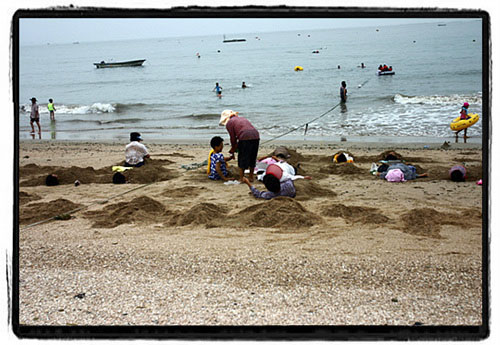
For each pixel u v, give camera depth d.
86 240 5.26
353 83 27.28
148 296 3.83
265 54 53.47
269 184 6.79
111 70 46.19
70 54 83.69
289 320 3.41
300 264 4.37
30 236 5.46
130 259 4.61
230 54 56.81
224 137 15.94
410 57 35.56
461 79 24.84
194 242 5.08
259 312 3.52
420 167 8.98
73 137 17.03
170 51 71.50
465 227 5.40
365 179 8.30
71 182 8.62
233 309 3.58
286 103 22.94
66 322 3.43
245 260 4.50
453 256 4.50
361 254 4.60
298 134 15.61
